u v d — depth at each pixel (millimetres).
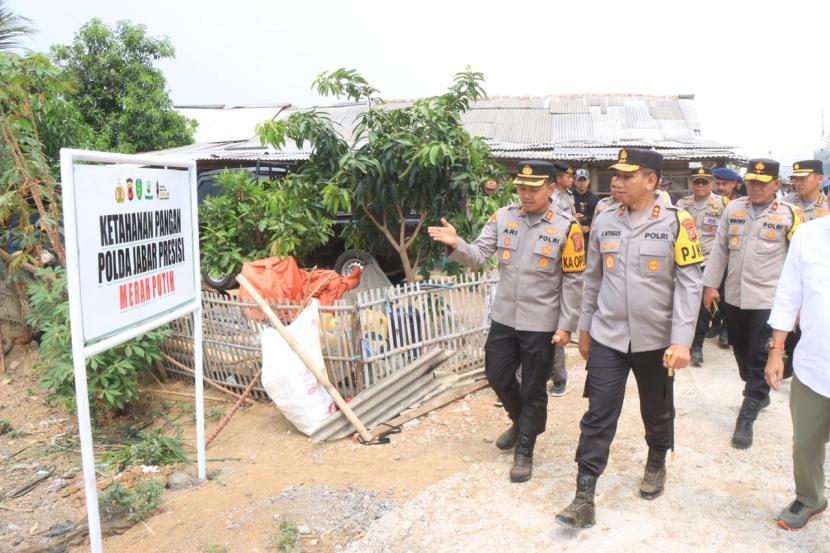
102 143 14914
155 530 3500
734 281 4656
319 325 5027
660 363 3312
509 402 4008
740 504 3467
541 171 3629
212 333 5680
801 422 3004
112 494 3768
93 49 16078
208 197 7773
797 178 5895
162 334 5469
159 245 3518
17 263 6266
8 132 5926
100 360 5043
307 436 4688
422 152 4980
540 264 3686
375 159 5402
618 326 3311
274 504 3645
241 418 5211
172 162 3604
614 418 3301
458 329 5656
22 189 5938
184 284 3803
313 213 6184
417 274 6148
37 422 5680
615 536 3168
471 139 5676
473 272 5730
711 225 6703
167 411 5566
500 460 4102
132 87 15938
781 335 3076
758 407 4328
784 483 3695
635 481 3744
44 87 7047
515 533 3227
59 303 5445
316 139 5648
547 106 15305
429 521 3375
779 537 3143
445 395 5199
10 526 3818
